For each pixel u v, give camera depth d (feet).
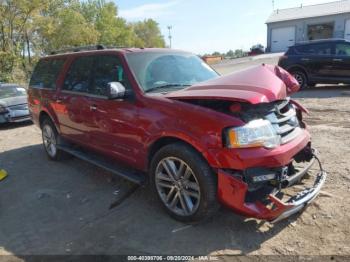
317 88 42.98
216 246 10.48
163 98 11.91
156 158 12.04
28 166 19.57
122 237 11.35
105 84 14.51
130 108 12.82
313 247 10.11
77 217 12.96
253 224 11.46
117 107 13.41
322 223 11.23
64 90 17.48
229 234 11.02
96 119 14.82
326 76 40.40
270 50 136.87
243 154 9.98
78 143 17.21
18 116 32.27
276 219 10.10
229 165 10.15
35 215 13.41
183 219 11.67
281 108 11.62
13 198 15.23
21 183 16.97
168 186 12.00
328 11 124.57
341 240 10.32
